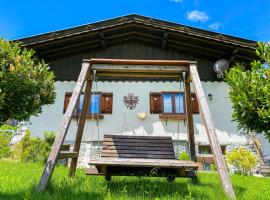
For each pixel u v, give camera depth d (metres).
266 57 3.82
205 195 3.75
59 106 10.88
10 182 4.07
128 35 11.85
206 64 11.59
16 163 7.57
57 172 5.84
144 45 11.98
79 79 4.51
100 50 11.88
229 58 11.41
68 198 3.21
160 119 10.71
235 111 3.90
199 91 4.43
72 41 11.07
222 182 3.70
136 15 10.76
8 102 3.35
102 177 5.27
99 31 10.70
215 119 10.80
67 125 4.09
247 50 10.58
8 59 3.38
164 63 4.80
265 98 3.58
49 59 11.59
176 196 3.60
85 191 3.64
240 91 3.80
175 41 11.35
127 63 4.80
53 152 3.85
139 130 10.60
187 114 5.33
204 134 10.55
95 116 10.67
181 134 10.52
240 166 9.30
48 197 3.17
